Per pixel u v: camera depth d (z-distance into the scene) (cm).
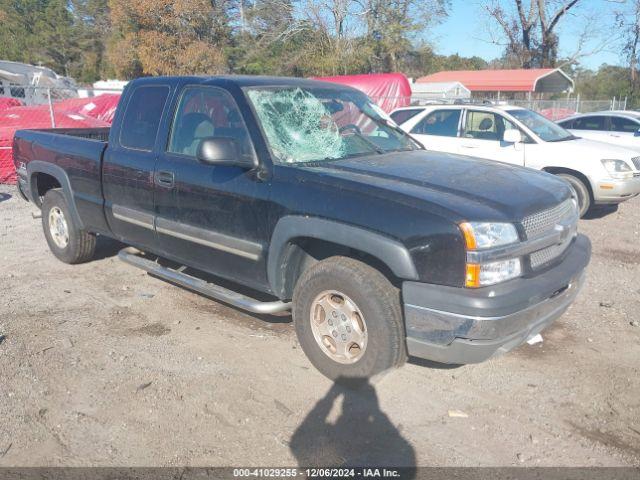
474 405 364
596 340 455
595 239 777
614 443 329
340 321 373
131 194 488
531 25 3822
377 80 1758
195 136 443
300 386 382
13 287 551
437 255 323
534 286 337
